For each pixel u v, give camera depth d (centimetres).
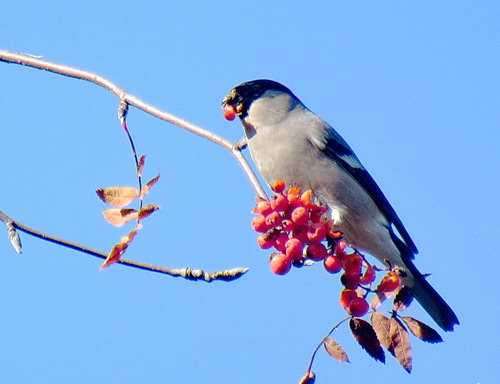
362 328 578
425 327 572
